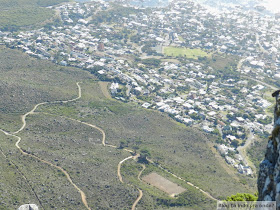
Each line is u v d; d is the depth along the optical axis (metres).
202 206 180.88
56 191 175.88
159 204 181.50
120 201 178.62
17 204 159.50
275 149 50.47
